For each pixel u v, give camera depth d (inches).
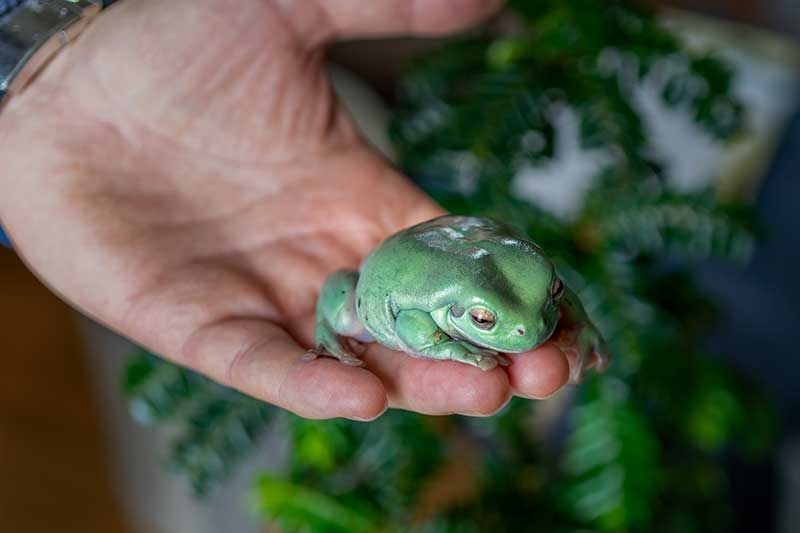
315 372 14.7
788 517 28.0
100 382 34.1
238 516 28.1
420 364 15.1
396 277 15.1
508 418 20.5
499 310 14.5
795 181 31.8
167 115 19.0
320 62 20.6
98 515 31.5
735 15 35.1
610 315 19.0
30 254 18.1
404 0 20.1
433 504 24.4
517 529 20.4
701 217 19.4
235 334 16.1
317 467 20.2
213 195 18.8
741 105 20.0
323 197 19.1
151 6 19.2
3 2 18.6
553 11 20.0
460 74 20.7
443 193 19.5
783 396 29.8
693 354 20.6
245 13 19.5
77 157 18.3
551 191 31.0
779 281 31.0
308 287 18.0
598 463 18.7
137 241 17.8
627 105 19.5
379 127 33.6
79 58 18.8
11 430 33.9
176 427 29.1
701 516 22.0
